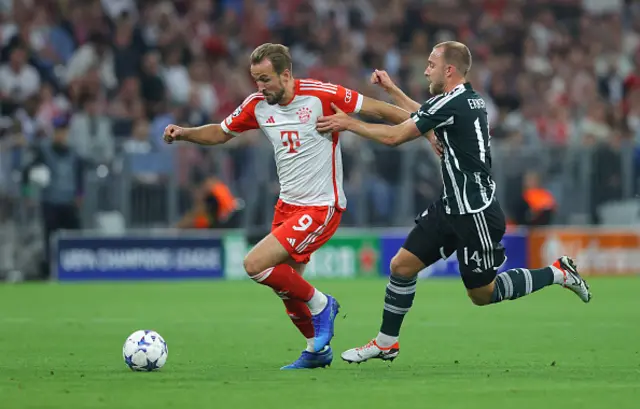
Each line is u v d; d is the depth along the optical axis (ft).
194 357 97.04
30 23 246.88
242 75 247.50
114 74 241.35
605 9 295.28
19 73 234.99
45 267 204.64
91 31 243.81
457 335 116.57
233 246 209.15
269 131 87.92
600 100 265.95
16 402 67.05
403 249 87.15
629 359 94.22
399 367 88.22
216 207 205.77
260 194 208.23
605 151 221.25
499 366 88.79
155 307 154.81
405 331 120.88
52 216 203.10
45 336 116.57
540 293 179.11
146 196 206.08
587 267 218.59
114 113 226.79
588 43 286.05
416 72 255.50
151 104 235.40
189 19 262.26
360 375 81.66
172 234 207.21
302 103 86.48
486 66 265.54
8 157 202.08
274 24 266.77
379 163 213.05
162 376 81.10
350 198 212.02
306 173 87.15
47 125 224.74
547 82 264.72
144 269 206.80
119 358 95.66
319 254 210.18
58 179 202.80
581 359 94.27
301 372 84.12
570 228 219.61
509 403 66.64
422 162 214.28
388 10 278.05
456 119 84.43
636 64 290.15
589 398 68.64
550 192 218.59
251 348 104.94
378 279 209.67
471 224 84.99
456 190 85.20
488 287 88.53
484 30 277.85
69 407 65.05
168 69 245.04
